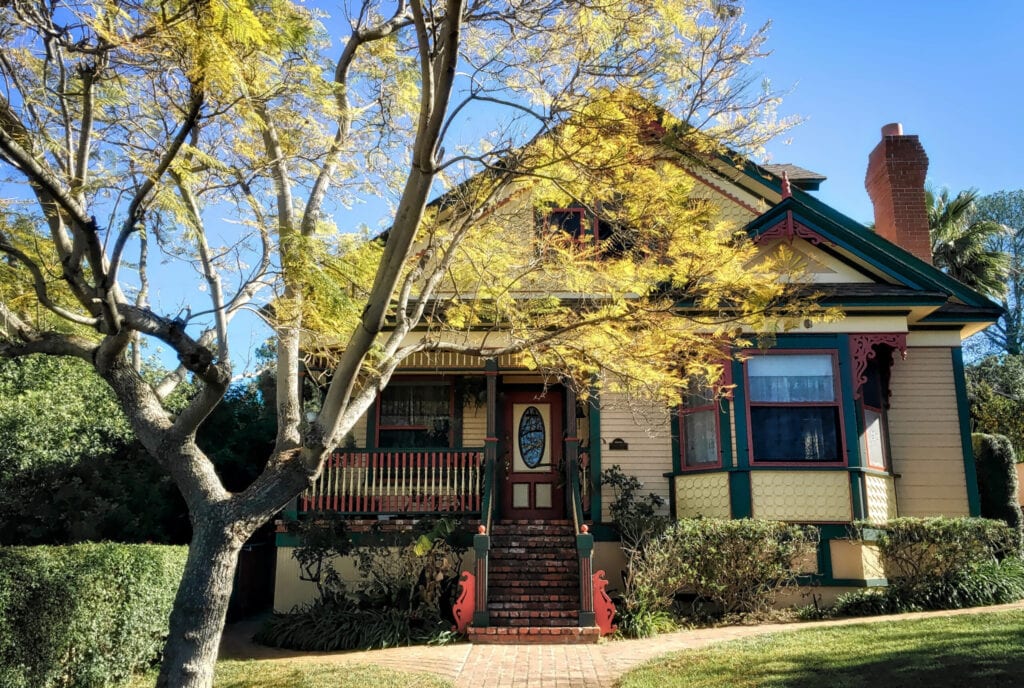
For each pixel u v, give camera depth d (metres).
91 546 9.52
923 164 17.53
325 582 13.13
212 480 7.46
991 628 9.27
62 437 13.95
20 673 7.75
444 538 12.91
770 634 10.45
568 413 14.34
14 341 7.77
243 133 8.72
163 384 8.41
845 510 13.53
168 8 6.79
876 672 7.76
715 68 7.38
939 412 15.27
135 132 8.12
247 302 8.02
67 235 7.52
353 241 9.33
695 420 14.59
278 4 7.25
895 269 14.35
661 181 7.79
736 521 12.67
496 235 10.20
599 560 14.04
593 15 7.77
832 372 14.12
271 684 9.05
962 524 12.46
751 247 8.68
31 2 6.72
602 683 8.82
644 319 8.55
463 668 9.73
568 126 7.82
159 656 10.55
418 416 16.36
